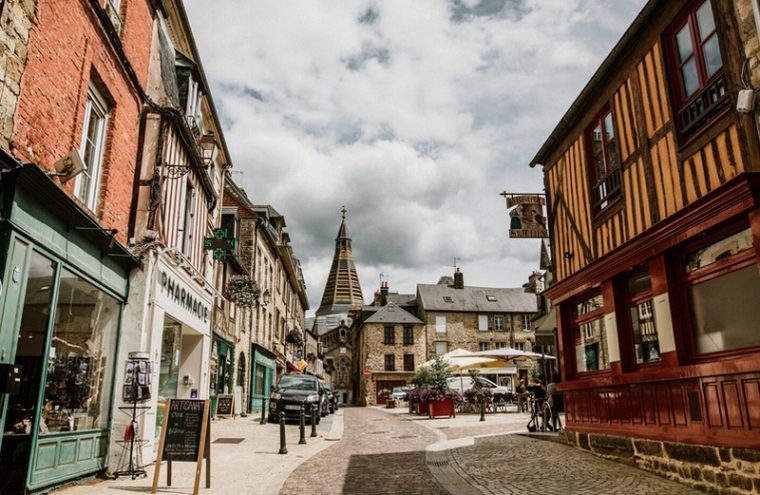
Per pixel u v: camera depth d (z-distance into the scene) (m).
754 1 5.46
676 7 6.97
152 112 9.29
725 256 6.22
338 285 126.56
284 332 34.28
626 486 6.48
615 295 8.38
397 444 11.48
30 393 5.71
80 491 6.25
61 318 6.41
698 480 6.36
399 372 45.84
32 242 5.54
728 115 5.95
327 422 18.58
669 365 6.92
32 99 5.66
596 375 9.30
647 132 7.62
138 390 7.50
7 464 5.43
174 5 11.53
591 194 9.41
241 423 16.30
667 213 7.14
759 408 5.46
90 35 7.04
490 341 46.81
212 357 16.88
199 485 6.59
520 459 8.59
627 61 8.17
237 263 20.03
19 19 5.33
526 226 11.11
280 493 6.45
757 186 5.44
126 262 8.16
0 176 5.00
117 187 8.15
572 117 9.93
